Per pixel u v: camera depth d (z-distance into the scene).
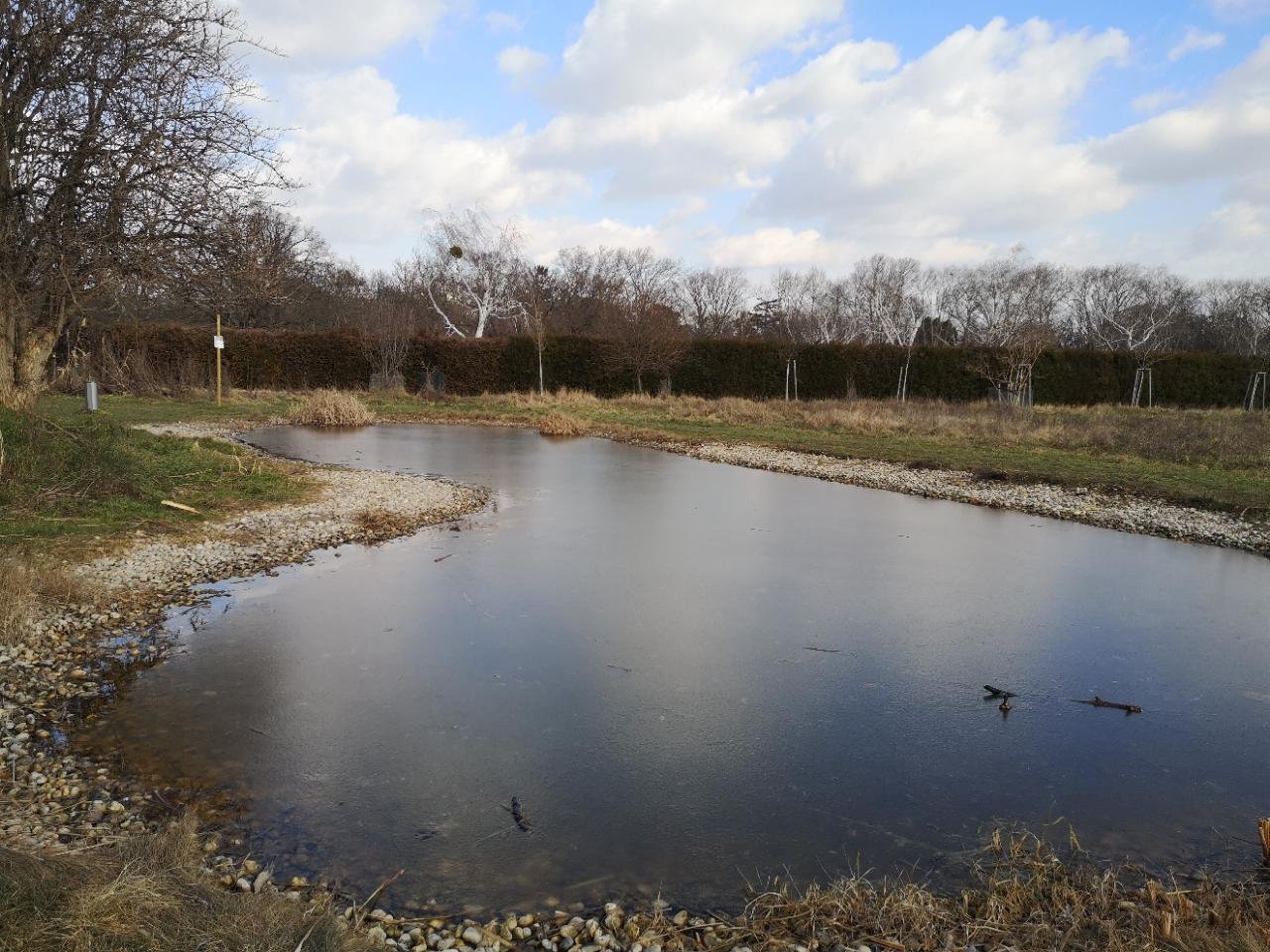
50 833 3.47
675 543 9.41
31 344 11.06
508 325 45.94
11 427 9.70
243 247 10.43
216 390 26.52
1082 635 6.55
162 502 9.84
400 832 3.70
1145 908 3.17
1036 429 19.84
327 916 2.87
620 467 15.57
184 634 6.16
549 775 4.24
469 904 3.21
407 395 30.58
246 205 10.43
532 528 10.12
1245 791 4.23
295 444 17.94
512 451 17.70
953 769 4.40
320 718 4.83
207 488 11.09
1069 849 3.68
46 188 9.50
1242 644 6.41
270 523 9.66
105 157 9.23
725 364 32.44
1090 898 3.24
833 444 18.38
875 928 3.06
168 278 9.84
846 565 8.59
